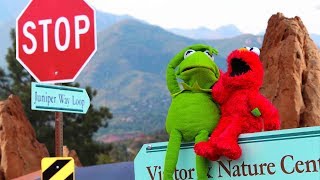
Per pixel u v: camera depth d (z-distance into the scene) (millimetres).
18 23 6918
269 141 5660
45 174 6668
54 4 6809
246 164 5730
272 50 23359
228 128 5816
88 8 6715
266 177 5641
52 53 6832
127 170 8156
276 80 22219
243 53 5902
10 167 22297
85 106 6949
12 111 23625
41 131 36188
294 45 22734
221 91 6000
